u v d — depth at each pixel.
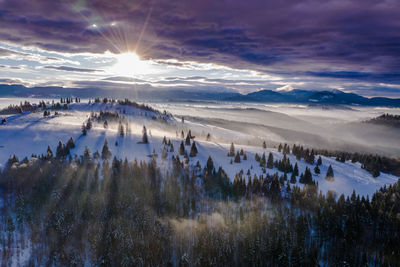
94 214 97.19
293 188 121.69
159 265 86.62
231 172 146.25
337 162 191.88
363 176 163.38
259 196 118.56
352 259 84.56
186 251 90.69
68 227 89.31
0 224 85.62
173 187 115.44
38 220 90.44
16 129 184.25
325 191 136.38
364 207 102.44
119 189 106.69
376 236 93.44
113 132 198.12
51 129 189.38
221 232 95.94
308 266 84.25
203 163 153.25
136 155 152.25
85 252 85.81
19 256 78.06
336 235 94.12
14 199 94.56
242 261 89.62
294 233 95.00
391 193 118.94
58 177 106.31
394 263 83.25
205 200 114.75
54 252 81.75
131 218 98.62
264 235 95.31
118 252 87.00
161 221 100.44
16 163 111.44
